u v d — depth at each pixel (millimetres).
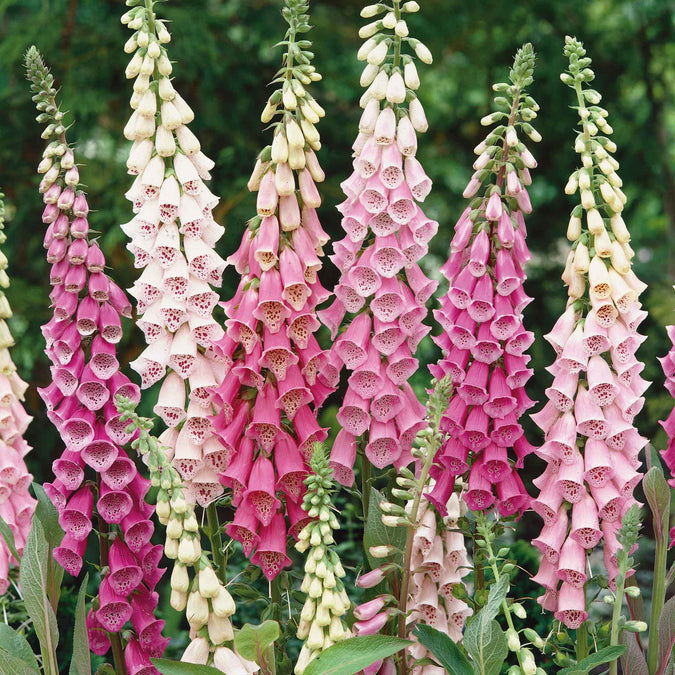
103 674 3279
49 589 3195
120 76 7859
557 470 3014
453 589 3182
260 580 4250
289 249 3043
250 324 2998
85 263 3186
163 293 2975
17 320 7121
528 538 6051
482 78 9891
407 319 3094
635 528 2604
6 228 7559
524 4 9391
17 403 3479
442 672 3102
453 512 3215
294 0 2955
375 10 2998
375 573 2773
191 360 3020
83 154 7578
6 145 7625
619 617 2676
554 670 4086
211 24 8211
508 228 3066
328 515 2533
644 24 10281
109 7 8109
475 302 3092
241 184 7527
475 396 3107
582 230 2967
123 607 3131
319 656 2484
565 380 2938
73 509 3127
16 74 7945
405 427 3098
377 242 2988
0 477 3385
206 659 2543
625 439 2941
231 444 3014
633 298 2893
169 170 2953
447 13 8914
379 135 2943
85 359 3188
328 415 6176
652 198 11453
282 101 3037
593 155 2947
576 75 2902
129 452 3830
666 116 11453
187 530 2445
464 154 10258
